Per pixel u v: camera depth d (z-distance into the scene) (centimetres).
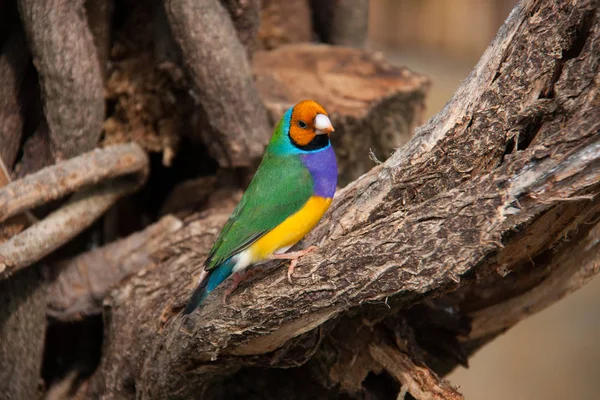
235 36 1090
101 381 1008
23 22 988
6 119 1041
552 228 786
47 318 1059
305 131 796
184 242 1009
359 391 951
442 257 686
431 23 2394
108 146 1095
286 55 1368
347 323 907
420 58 2402
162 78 1138
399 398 885
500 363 1889
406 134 1238
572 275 941
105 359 998
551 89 721
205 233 1012
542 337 1931
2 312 995
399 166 758
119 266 1054
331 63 1330
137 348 940
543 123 716
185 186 1238
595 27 682
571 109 691
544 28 712
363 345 911
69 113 1021
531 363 1877
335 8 1470
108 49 1154
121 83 1152
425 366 895
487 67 732
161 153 1237
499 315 999
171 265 988
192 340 822
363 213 773
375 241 708
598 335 1919
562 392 1814
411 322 1010
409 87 1217
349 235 739
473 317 1012
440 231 684
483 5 2359
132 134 1166
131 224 1298
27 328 1011
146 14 1147
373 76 1270
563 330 1947
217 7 1075
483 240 670
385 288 712
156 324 914
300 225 790
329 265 723
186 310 751
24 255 938
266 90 1201
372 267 709
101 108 1062
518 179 654
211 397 1002
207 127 1104
